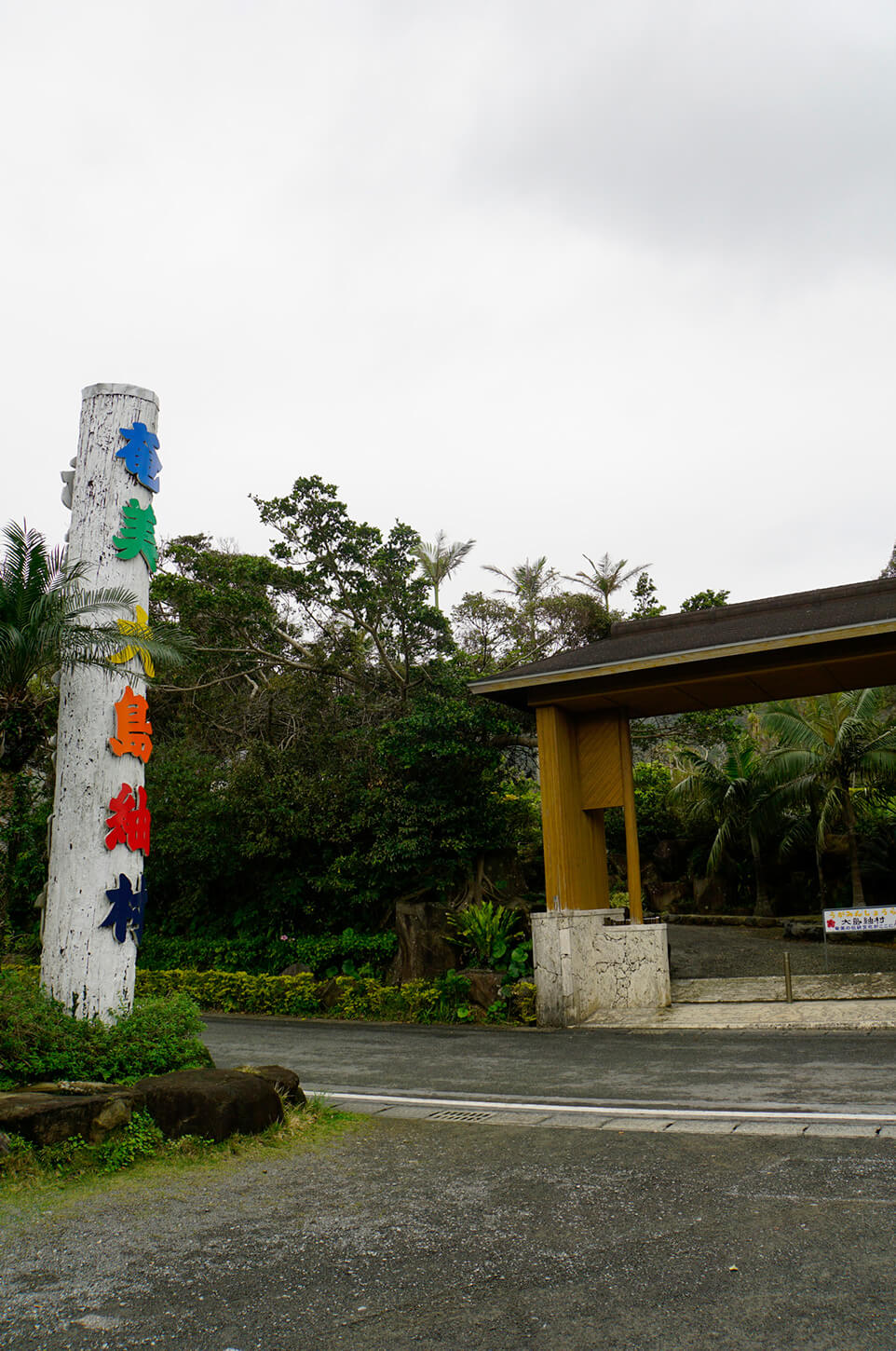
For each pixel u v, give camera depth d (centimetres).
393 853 1636
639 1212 484
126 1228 478
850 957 1669
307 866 1800
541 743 1416
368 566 1795
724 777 2488
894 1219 453
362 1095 845
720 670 1303
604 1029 1247
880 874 2411
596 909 1427
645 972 1359
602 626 2070
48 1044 688
